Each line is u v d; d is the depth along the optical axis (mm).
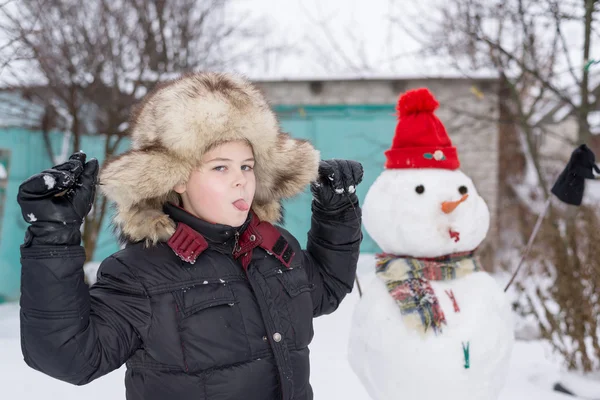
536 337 5348
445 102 8477
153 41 7605
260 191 2105
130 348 1624
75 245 1476
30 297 1428
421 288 2732
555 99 6957
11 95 7781
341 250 2207
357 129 9688
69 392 3932
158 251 1751
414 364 2611
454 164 2957
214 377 1669
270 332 1753
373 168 9664
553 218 4469
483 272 2918
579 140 5383
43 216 1424
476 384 2623
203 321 1679
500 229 8938
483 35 5453
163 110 1759
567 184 3094
